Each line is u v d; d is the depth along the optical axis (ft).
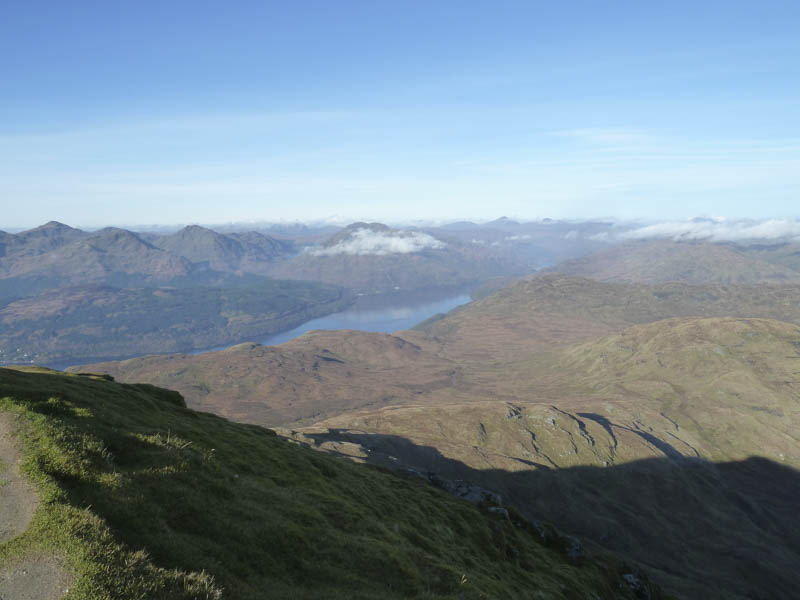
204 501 97.71
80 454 87.81
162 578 63.98
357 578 99.96
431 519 214.07
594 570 306.55
